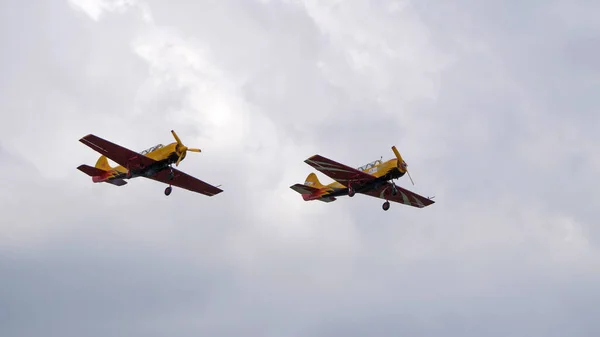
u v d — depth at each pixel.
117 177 81.94
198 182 82.62
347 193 83.12
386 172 76.69
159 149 76.62
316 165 76.06
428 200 85.00
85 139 74.00
